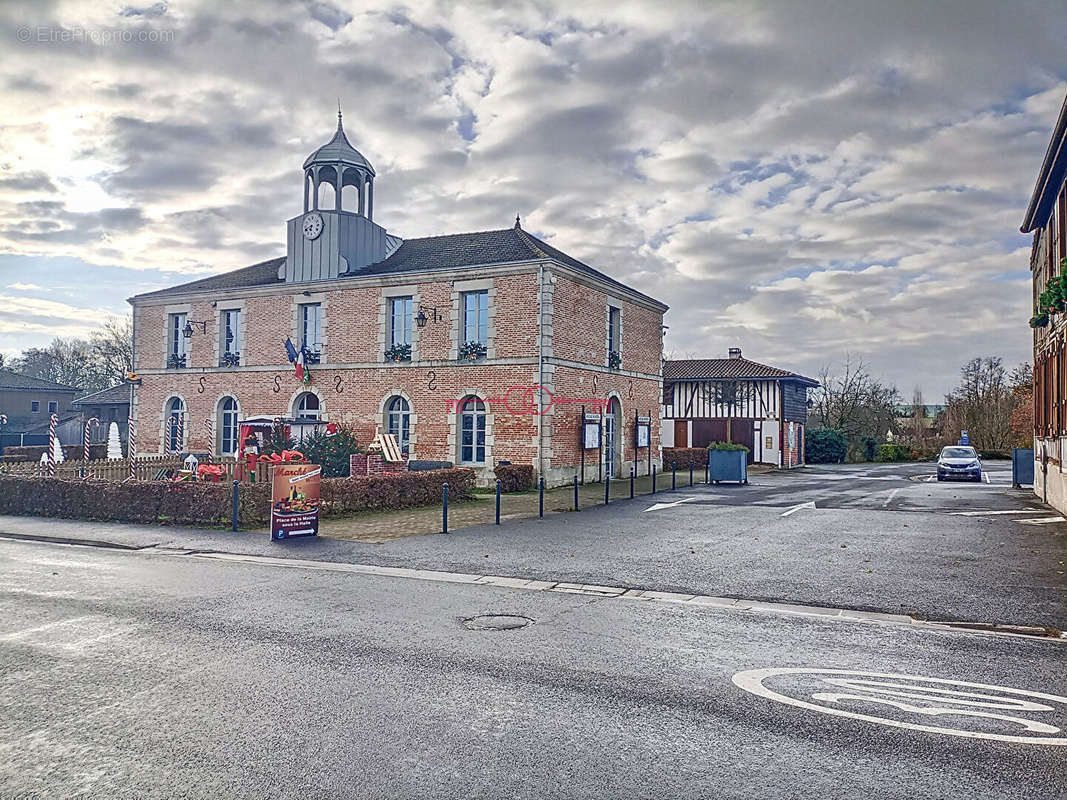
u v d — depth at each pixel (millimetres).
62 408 53188
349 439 19141
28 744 4051
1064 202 13945
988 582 8516
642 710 4566
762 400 35562
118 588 8141
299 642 6008
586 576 8898
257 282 24219
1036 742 4125
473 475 17656
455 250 22672
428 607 7301
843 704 4691
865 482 25047
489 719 4406
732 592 8078
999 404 46781
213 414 24328
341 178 23266
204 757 3881
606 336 22891
